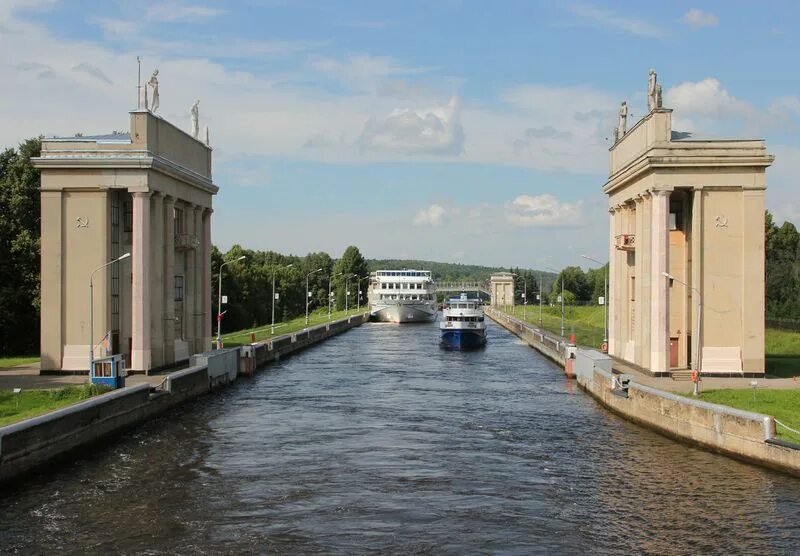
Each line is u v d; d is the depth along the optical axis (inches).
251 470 1406.3
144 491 1278.3
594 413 1979.6
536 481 1343.5
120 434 1683.1
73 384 2000.5
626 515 1170.6
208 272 2842.0
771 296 4264.3
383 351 3804.1
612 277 2819.9
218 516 1160.8
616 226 2765.7
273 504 1216.2
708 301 2208.4
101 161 2193.7
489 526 1125.7
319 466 1434.5
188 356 2623.0
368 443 1621.6
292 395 2274.9
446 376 2755.9
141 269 2209.6
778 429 1453.0
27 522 1130.0
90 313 2006.6
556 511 1189.7
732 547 1051.9
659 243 2198.6
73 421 1473.9
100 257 2223.2
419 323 6432.1
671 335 2368.4
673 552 1036.5
